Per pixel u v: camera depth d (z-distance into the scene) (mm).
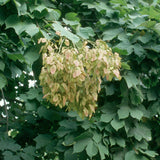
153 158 3346
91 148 2871
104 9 3152
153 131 3910
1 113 3551
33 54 2480
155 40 3098
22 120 3539
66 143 2924
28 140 3328
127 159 3002
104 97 3242
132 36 3084
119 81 3131
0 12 2543
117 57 2264
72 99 2107
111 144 2953
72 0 3332
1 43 2574
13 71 2727
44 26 2551
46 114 3059
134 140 3162
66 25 2994
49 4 2783
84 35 2793
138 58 3016
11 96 3588
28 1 2576
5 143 2889
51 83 2055
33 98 3072
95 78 2139
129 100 3074
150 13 3145
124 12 3219
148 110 3182
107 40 3350
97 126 2988
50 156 3512
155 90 3217
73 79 2021
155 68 3123
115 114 3053
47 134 3096
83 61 2178
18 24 2469
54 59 2037
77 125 2945
